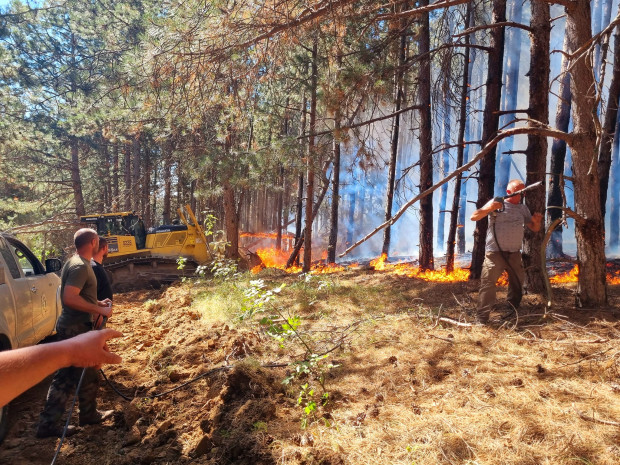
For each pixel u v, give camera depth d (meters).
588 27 6.80
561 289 8.23
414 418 3.83
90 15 25.14
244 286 10.10
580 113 6.69
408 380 4.65
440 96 12.29
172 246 15.58
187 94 9.01
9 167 25.50
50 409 4.17
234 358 5.75
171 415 4.54
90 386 4.34
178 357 6.05
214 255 15.71
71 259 4.30
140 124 14.72
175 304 9.72
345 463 3.29
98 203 30.92
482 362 4.91
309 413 4.09
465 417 3.74
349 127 11.46
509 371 4.61
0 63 23.44
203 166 12.98
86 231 4.39
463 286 9.72
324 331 6.75
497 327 6.23
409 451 3.33
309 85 13.24
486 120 11.24
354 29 9.33
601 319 6.14
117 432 4.29
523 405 3.84
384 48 10.17
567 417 3.61
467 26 13.12
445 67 10.28
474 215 6.52
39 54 25.11
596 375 4.39
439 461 3.19
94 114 21.14
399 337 6.05
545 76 8.81
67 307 4.23
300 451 3.49
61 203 30.89
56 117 24.67
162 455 3.76
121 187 33.50
